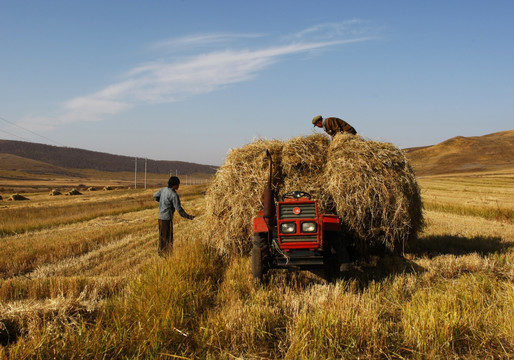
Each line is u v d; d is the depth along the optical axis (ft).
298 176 24.30
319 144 24.97
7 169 633.20
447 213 61.98
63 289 20.21
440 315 14.43
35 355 12.39
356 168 22.58
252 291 18.60
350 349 12.92
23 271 28.81
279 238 19.12
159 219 29.22
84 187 353.72
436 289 18.39
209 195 26.45
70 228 52.95
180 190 218.18
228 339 13.97
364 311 14.89
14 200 159.74
